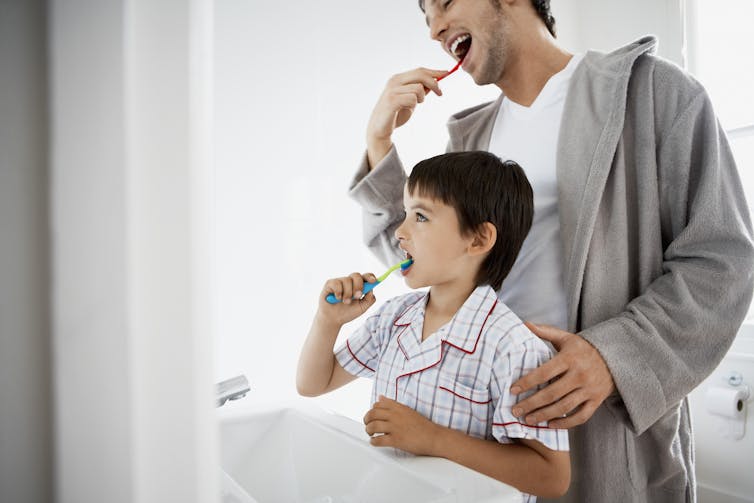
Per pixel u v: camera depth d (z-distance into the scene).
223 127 1.08
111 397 0.17
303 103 1.18
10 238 0.17
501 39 0.87
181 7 0.18
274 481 0.71
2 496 0.17
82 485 0.17
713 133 0.72
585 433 0.73
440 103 1.42
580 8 1.77
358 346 0.83
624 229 0.74
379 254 1.04
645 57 0.78
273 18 1.14
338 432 0.65
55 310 0.17
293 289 1.16
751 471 1.41
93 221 0.17
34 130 0.17
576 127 0.78
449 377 0.64
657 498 0.77
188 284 0.18
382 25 1.31
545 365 0.60
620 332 0.66
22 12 0.17
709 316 0.67
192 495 0.18
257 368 1.11
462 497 0.44
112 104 0.17
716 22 1.55
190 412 0.18
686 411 0.80
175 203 0.18
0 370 0.17
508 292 0.85
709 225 0.70
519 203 0.74
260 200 1.12
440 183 0.69
